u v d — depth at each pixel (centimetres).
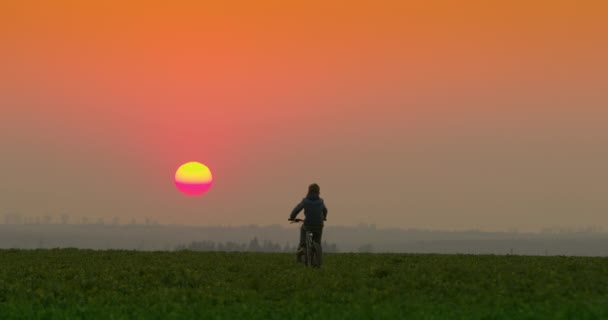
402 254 10206
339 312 4475
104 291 5603
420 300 5044
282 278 6331
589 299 4906
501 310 4441
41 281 6191
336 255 9862
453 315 4316
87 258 8756
